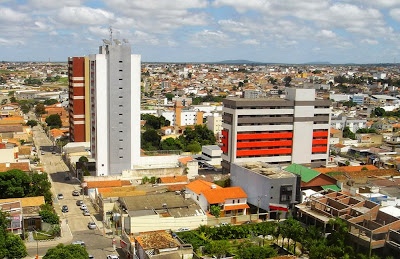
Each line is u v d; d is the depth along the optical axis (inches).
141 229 4146.2
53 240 4131.4
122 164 6274.6
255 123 6505.9
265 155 6643.7
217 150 7760.8
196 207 4591.5
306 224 4443.9
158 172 6323.8
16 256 3575.3
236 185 5418.3
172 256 3228.3
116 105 6127.0
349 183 5541.3
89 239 4190.5
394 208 4192.9
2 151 6176.2
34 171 5885.8
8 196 4830.2
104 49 6102.4
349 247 3526.1
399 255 3577.8
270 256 3614.7
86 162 6717.5
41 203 4729.3
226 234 4180.6
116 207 4601.4
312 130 6830.7
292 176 4849.9
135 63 6186.0
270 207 4739.2
